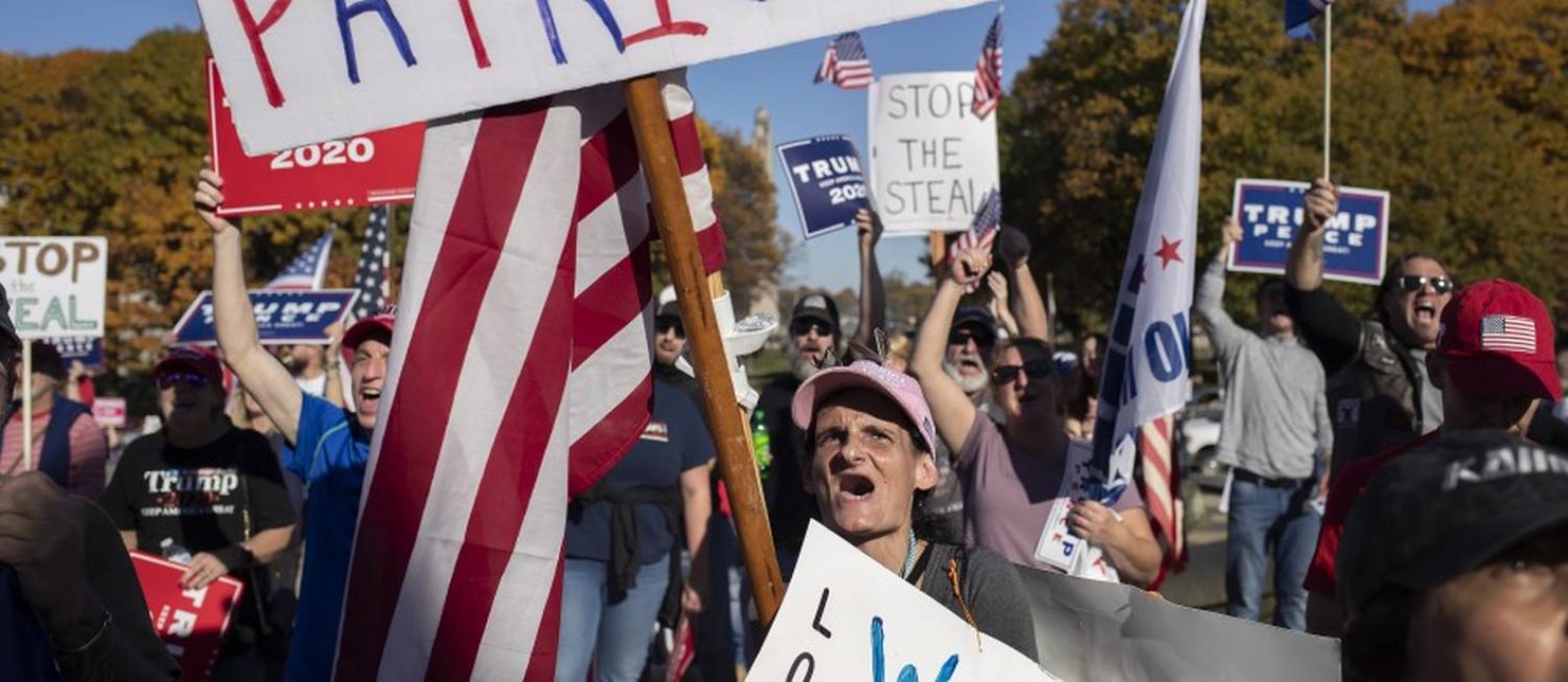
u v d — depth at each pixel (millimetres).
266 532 6070
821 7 2717
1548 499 1393
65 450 6848
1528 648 1411
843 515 2920
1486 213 37875
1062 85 44312
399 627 2867
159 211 44688
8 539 2465
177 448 6133
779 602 2713
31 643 2578
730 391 2752
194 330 11078
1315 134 38312
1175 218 4164
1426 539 1441
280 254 43625
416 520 2867
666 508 6219
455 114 2854
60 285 8109
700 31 2738
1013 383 4691
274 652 6211
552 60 2785
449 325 2885
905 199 8078
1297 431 8227
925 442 2973
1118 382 4281
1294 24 5242
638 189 3100
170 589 5738
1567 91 50250
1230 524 8414
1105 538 4355
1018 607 2729
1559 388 3299
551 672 2898
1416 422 4969
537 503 2900
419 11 2793
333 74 2814
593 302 3105
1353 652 1548
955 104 8062
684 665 6637
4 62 52250
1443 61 50969
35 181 48656
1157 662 2588
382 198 4543
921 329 4816
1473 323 3246
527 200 2918
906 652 2514
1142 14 42312
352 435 4672
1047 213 45344
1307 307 5203
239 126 2826
